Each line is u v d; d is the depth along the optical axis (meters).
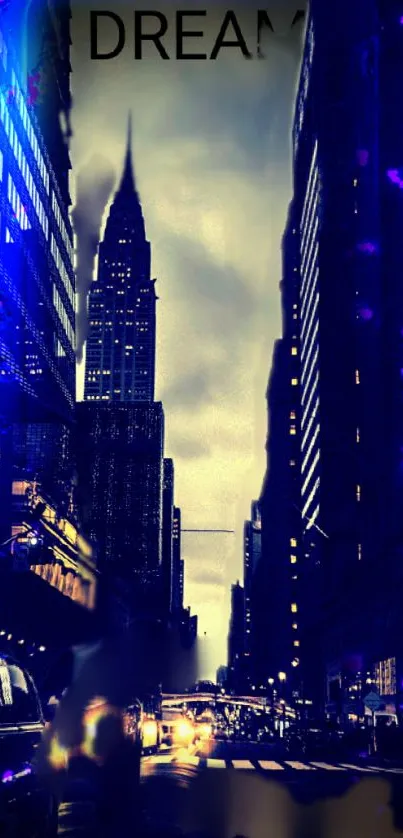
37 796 17.23
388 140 153.00
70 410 197.62
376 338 156.38
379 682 129.38
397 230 148.62
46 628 115.12
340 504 184.75
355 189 198.25
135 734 25.31
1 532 121.38
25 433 147.12
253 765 50.47
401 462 136.75
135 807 24.11
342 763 57.78
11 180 132.25
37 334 158.25
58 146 195.00
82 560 168.38
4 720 18.41
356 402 186.25
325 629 184.00
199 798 28.25
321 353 195.50
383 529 143.38
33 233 152.25
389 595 123.88
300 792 32.50
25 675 21.19
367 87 173.75
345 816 24.77
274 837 20.16
